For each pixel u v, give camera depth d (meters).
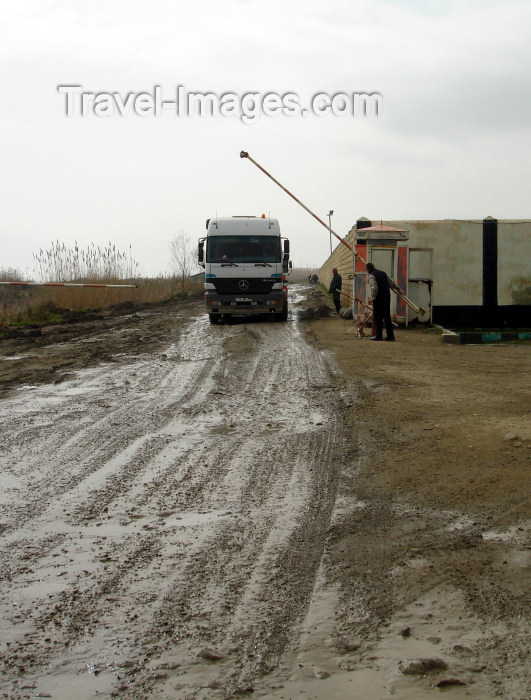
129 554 4.88
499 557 4.66
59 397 10.36
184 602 4.19
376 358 13.11
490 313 21.44
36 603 4.20
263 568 4.64
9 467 6.90
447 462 6.66
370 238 18.59
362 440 7.61
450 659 3.54
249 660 3.58
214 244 22.61
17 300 29.86
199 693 3.32
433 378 10.93
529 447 6.96
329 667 3.51
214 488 6.25
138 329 21.28
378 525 5.30
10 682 3.42
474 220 21.25
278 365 12.79
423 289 19.67
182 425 8.56
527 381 10.66
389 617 3.97
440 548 4.84
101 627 3.92
